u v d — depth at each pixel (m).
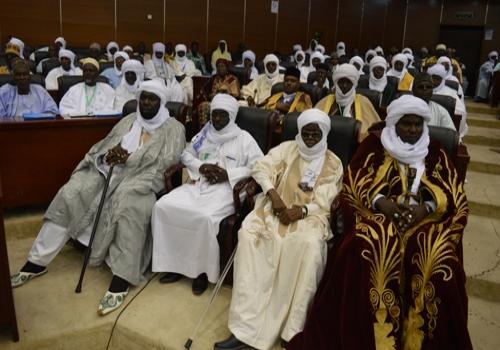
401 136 2.11
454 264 1.78
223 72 5.30
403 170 2.11
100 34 8.75
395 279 1.85
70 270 2.62
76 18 8.42
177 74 7.70
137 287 2.44
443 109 3.23
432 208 2.01
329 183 2.32
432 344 1.78
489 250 2.89
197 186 2.56
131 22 9.09
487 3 12.09
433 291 1.78
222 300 2.35
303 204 2.29
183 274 2.41
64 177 3.13
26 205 3.27
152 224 2.45
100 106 3.99
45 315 2.18
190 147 2.76
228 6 10.41
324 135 2.38
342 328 1.79
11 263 2.66
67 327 2.10
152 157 2.63
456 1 12.45
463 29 12.58
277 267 2.07
